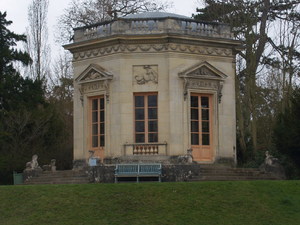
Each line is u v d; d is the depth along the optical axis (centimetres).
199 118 4091
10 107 5038
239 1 5306
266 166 3909
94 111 4216
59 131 5275
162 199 2927
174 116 3981
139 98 4056
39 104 5272
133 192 2992
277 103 5594
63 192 3052
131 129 4006
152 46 4034
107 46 4106
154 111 4034
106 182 3591
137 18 4059
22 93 5147
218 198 2948
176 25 4050
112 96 4056
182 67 4038
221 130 4144
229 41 4184
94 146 4203
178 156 3894
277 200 2956
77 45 4234
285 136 3975
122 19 4062
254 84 5156
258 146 5681
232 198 2953
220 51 4191
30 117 4912
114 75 4050
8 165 4694
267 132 5756
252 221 2748
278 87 5700
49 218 2820
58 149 5328
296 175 4181
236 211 2841
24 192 3097
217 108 4134
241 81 5625
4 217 2895
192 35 4050
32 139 5019
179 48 4041
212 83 4128
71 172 3834
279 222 2742
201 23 4156
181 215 2791
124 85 4028
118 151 4000
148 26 4053
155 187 3036
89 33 4244
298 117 3994
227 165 4131
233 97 4225
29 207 2947
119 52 4038
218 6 5534
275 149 4534
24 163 4762
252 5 5281
